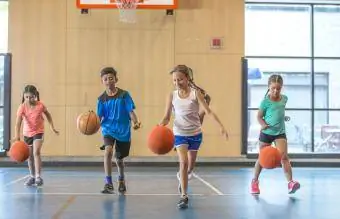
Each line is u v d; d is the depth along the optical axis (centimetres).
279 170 962
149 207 523
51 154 1096
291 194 630
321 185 736
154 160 1061
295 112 1173
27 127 685
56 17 1110
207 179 809
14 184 723
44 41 1107
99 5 1078
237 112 1122
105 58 1112
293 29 1174
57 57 1108
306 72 1178
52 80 1107
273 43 1170
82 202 554
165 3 1082
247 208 521
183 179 523
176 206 530
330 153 1138
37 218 460
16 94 1098
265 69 1167
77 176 846
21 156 604
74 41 1111
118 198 587
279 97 611
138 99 1114
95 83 1110
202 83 1122
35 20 1107
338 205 543
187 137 531
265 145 614
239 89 1124
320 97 1179
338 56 1176
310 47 1176
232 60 1126
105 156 611
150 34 1116
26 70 1103
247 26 1163
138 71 1115
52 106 1104
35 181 702
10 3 1102
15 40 1103
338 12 1176
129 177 838
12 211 496
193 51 1121
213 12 1125
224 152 1114
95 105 1109
